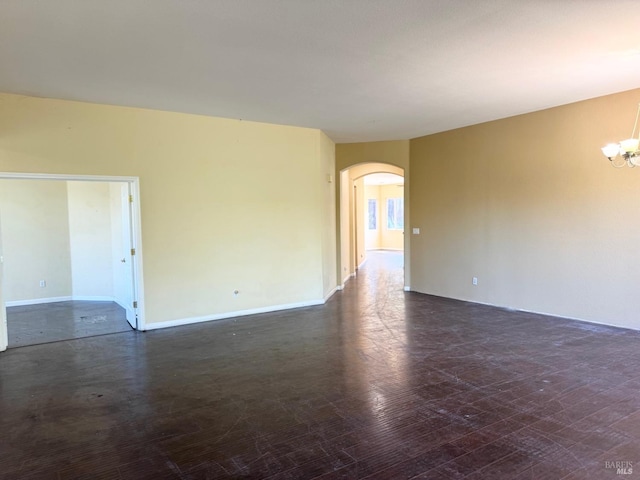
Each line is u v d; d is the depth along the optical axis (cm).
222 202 579
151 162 525
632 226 482
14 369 399
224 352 441
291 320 572
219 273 581
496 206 622
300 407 309
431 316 582
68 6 265
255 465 237
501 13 283
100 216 739
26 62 359
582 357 405
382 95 474
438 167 708
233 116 566
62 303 725
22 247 711
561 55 362
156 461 243
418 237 757
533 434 265
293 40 322
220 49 337
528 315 573
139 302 528
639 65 389
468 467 231
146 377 375
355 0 262
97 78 402
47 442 266
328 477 224
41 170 463
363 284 860
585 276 526
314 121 603
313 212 663
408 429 274
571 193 533
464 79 422
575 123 523
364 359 412
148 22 289
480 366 386
